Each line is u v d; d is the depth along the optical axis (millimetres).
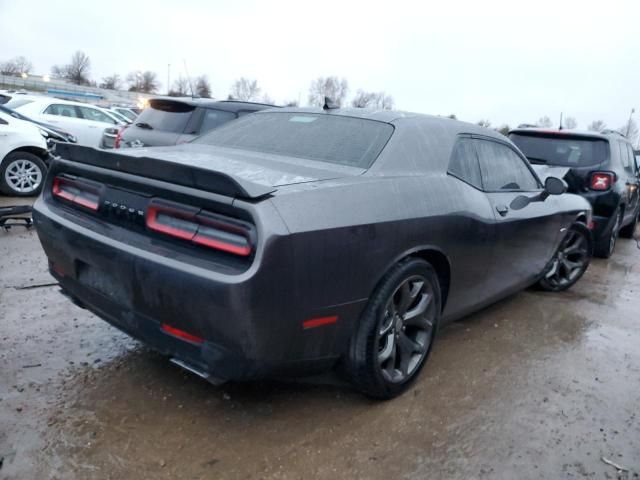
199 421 2539
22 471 2125
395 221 2537
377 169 2717
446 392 2980
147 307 2307
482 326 4023
